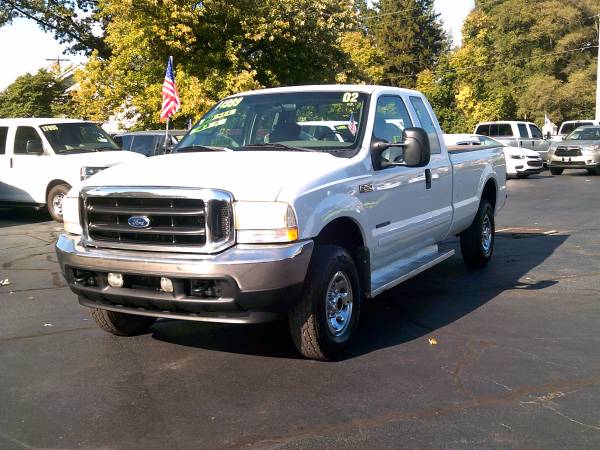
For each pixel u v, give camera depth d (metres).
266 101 6.27
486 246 8.62
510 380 4.67
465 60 50.91
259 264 4.38
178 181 4.65
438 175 6.90
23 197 13.82
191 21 20.52
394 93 6.48
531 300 6.91
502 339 5.61
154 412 4.20
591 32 45.47
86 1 30.67
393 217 5.96
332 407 4.24
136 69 22.09
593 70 44.50
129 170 5.07
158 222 4.65
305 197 4.65
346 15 23.38
